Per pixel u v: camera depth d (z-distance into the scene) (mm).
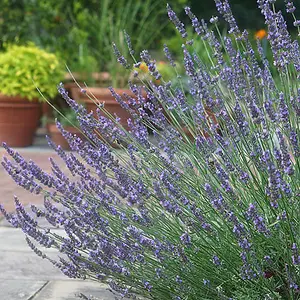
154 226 2375
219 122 2615
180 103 2637
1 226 4113
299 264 1954
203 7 12672
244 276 2098
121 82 8016
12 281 3084
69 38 9125
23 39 9492
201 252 2303
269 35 2389
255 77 2609
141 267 2301
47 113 8547
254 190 2312
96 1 9695
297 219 2191
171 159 2484
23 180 2326
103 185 2480
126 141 2584
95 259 2305
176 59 9023
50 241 2355
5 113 7566
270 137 2361
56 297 2863
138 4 9039
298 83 2547
